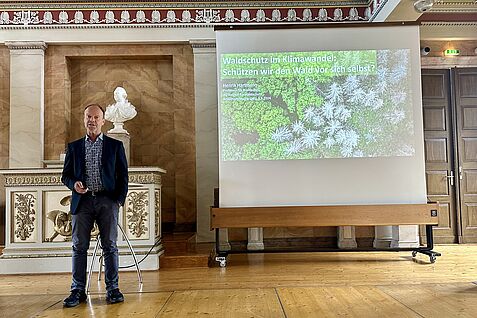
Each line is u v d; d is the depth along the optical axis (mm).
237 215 5227
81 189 3414
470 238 6707
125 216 4941
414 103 5516
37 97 6742
